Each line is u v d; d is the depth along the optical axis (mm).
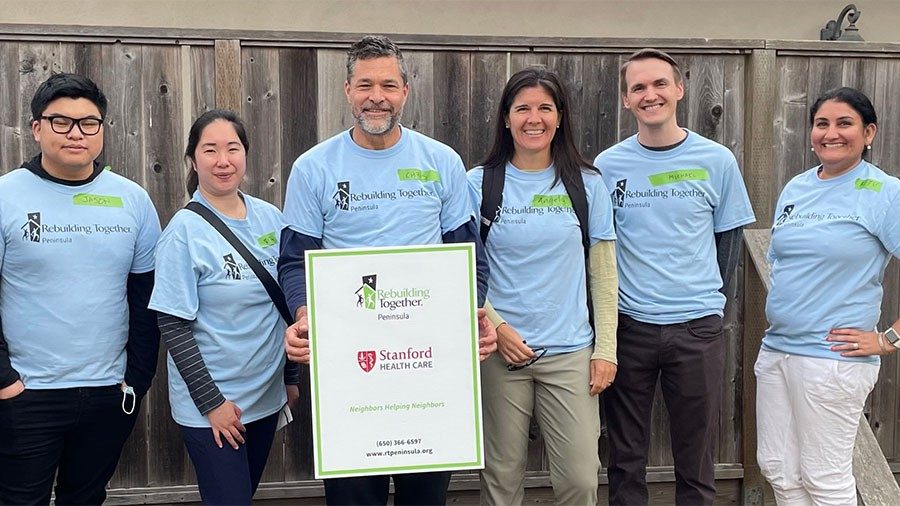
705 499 3012
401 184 2605
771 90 3525
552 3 4551
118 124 3230
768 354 3102
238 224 2740
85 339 2604
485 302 2779
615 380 3061
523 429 2924
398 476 2723
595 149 3492
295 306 2535
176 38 3232
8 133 3162
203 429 2639
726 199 3004
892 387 3750
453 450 2521
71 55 3176
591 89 3471
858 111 2830
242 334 2672
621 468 3076
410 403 2504
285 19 4410
